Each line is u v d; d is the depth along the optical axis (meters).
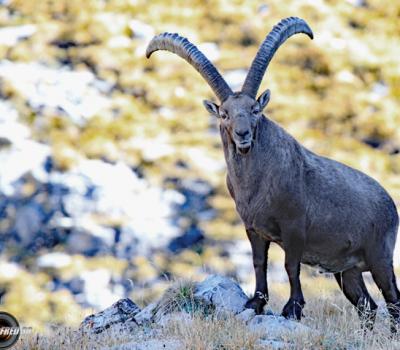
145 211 82.06
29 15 106.38
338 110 99.56
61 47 102.12
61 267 74.62
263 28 108.06
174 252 77.12
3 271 74.31
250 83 32.19
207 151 91.88
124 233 78.44
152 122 95.44
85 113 93.75
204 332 29.14
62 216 80.06
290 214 32.34
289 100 100.44
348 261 35.19
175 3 111.56
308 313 35.91
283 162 32.22
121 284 73.50
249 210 32.41
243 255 76.25
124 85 99.56
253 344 28.12
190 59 33.34
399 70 105.44
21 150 86.06
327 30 109.12
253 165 31.84
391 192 88.06
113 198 82.94
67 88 96.56
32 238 78.12
